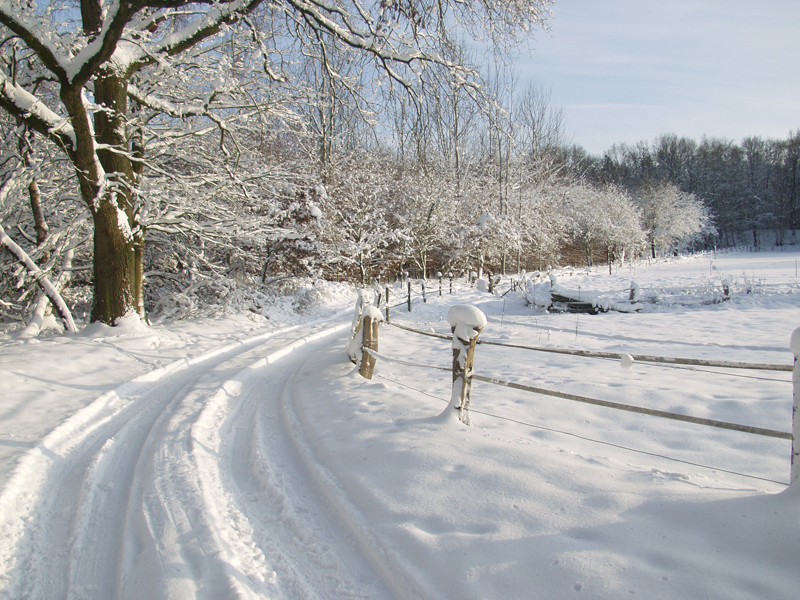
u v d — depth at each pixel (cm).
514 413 477
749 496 252
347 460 368
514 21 918
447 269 2812
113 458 422
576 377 614
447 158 2462
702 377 603
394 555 247
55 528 316
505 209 3036
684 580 202
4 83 772
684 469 341
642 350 802
